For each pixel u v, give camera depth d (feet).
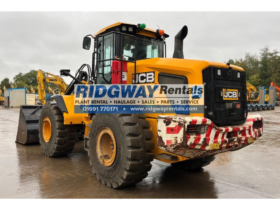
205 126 11.62
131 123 12.27
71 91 20.08
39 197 11.84
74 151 22.02
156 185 13.78
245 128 13.21
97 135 13.94
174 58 13.51
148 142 12.42
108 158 13.61
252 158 20.18
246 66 203.00
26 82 241.55
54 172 15.75
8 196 11.92
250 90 93.71
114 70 13.61
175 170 16.78
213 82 12.54
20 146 23.77
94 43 17.06
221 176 15.60
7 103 114.32
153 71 13.52
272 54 180.34
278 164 18.45
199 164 15.62
